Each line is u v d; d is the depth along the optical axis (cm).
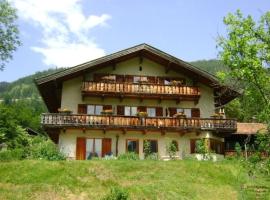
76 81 3700
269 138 1675
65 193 2336
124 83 3647
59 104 4291
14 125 4819
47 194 2311
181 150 3594
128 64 3812
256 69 1817
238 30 1916
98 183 2477
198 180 2650
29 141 4775
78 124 3416
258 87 1812
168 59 3688
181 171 2759
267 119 1725
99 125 3431
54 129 3450
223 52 1947
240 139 4294
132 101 3728
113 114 3662
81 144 3469
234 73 1877
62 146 3441
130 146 3534
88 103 3656
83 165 2705
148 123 3522
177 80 3841
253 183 2558
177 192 2431
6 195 2259
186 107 3803
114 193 2177
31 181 2444
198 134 3638
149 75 3816
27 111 9356
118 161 2833
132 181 2542
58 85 3697
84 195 2327
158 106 3756
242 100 1983
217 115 3681
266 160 1644
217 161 3084
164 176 2647
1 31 4128
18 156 2930
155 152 3550
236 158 3177
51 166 2644
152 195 2355
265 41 1894
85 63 3566
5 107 5091
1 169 2578
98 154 3466
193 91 3738
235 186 2589
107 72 3753
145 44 3697
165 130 3538
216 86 3709
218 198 2412
